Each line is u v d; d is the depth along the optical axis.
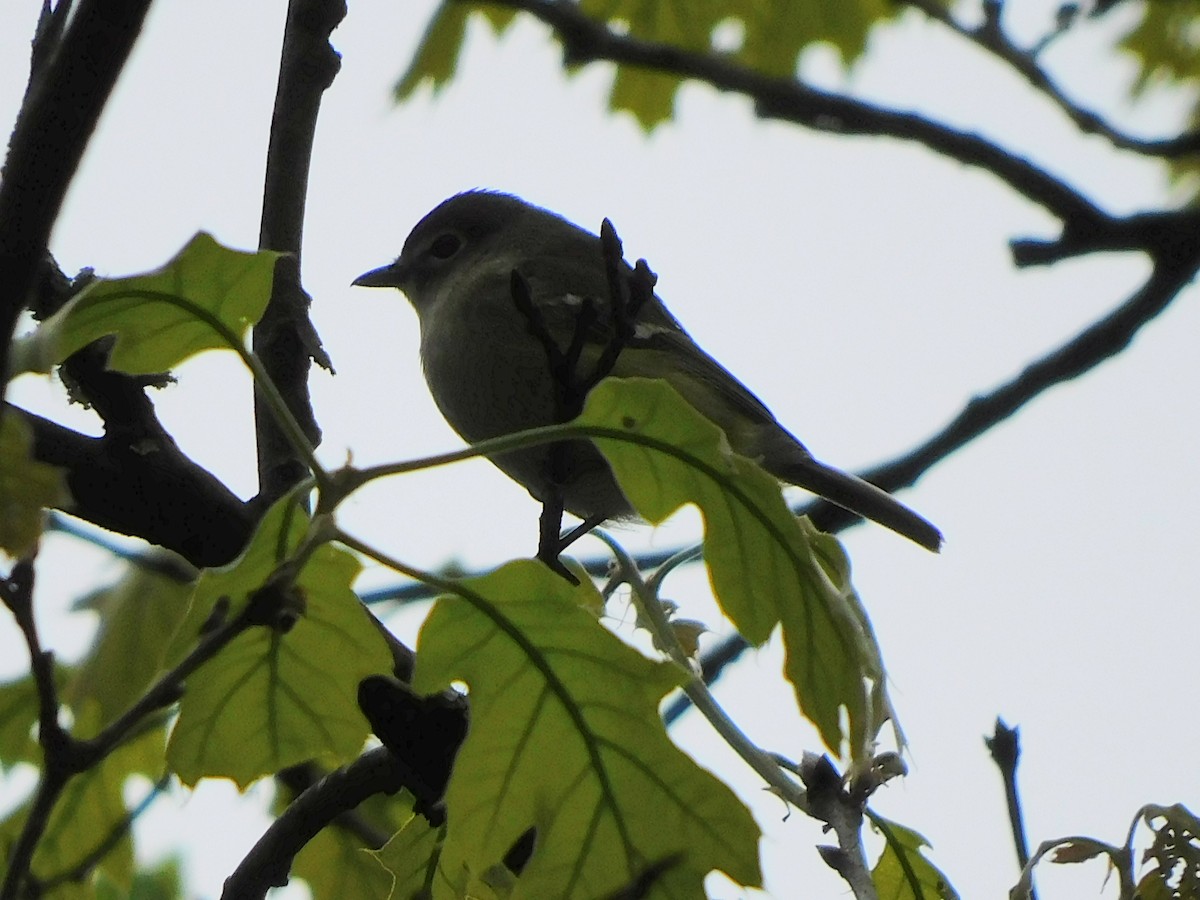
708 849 4.75
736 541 4.78
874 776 4.88
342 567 4.77
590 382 5.68
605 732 4.79
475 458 4.45
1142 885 5.33
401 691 6.25
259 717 4.99
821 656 4.75
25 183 3.73
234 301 4.49
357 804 6.72
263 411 6.69
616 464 4.73
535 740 4.80
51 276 5.90
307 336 6.81
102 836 6.97
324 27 7.17
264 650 4.89
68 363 6.12
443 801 5.01
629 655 4.74
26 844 3.71
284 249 6.89
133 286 4.41
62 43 3.71
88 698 7.61
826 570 5.24
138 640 7.77
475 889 5.76
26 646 3.76
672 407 4.59
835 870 4.72
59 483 3.87
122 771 7.03
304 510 4.64
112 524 6.30
